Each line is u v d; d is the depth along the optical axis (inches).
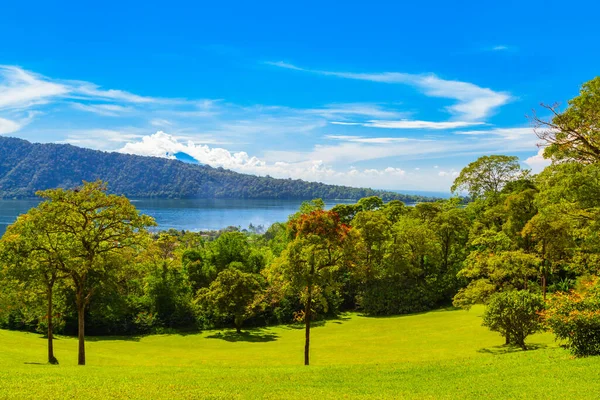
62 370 762.8
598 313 679.1
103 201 943.0
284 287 1006.4
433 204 2444.6
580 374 588.7
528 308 1000.2
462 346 1246.3
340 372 751.1
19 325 1702.8
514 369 674.8
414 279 2097.7
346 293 2154.3
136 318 1830.7
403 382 653.3
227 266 2346.2
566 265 1464.1
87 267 946.1
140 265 1272.1
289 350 1386.6
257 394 563.5
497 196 2335.1
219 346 1502.2
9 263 1011.3
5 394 523.8
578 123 844.6
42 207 911.7
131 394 542.6
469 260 1478.8
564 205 930.1
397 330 1612.9
